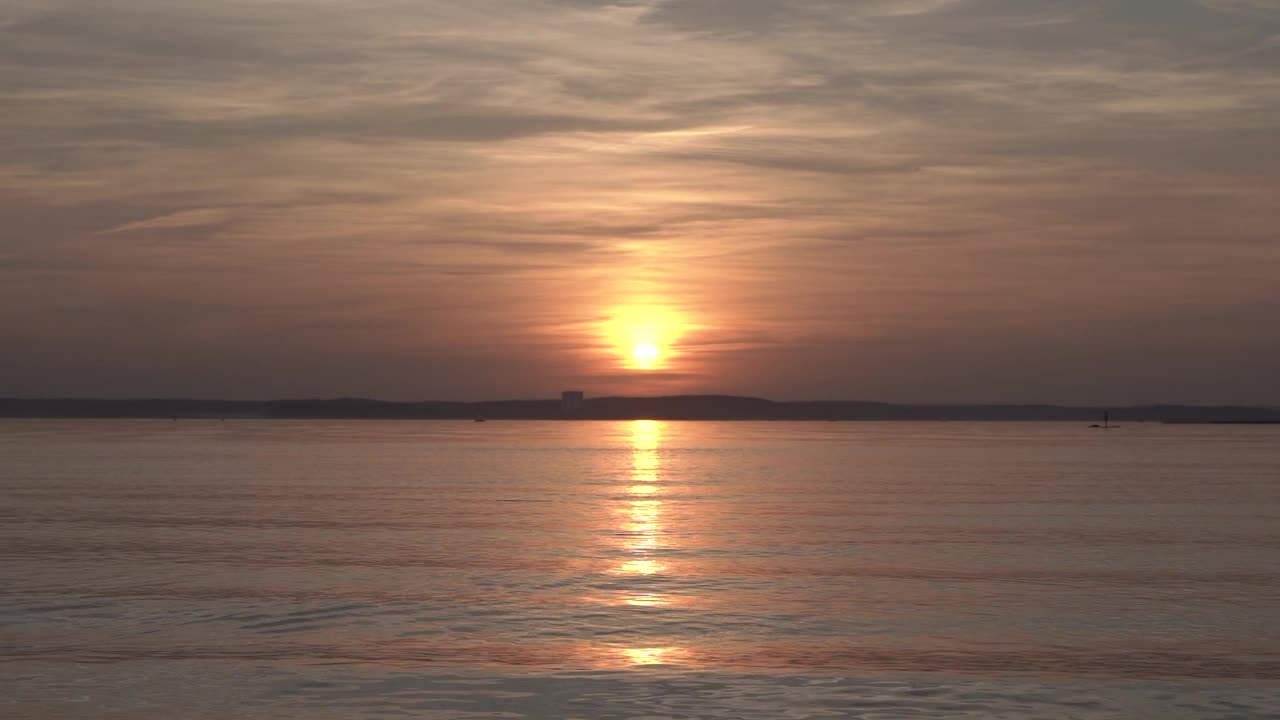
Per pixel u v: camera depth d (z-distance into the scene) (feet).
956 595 124.98
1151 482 324.60
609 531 188.44
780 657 95.50
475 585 130.93
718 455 556.10
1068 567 146.00
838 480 338.54
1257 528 192.85
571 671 90.43
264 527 193.26
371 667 91.66
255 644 99.96
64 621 109.70
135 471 374.43
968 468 414.62
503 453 571.69
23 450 564.71
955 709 80.43
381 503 246.27
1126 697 83.35
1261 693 84.38
